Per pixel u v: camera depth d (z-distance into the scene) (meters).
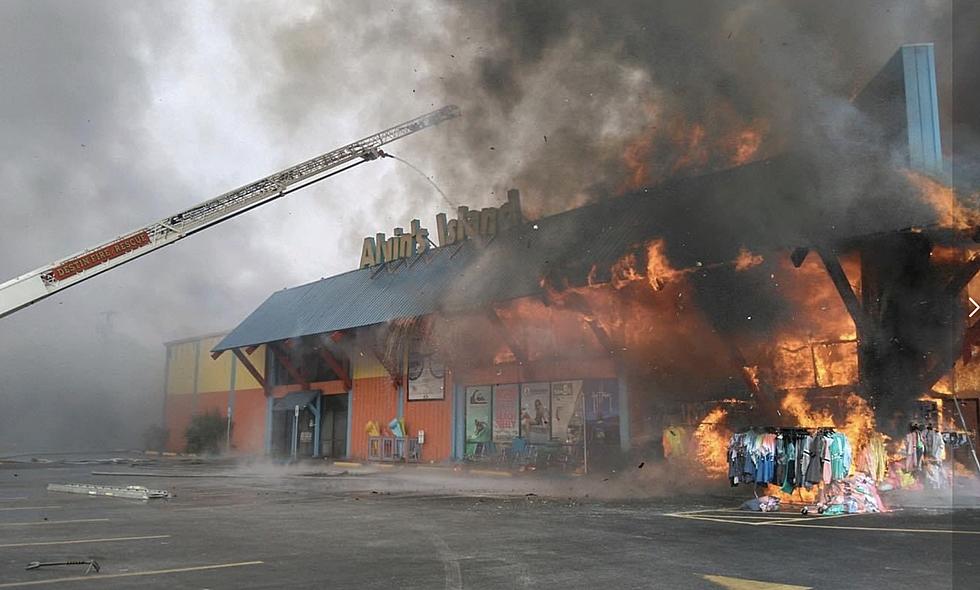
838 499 12.27
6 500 14.91
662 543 8.77
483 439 26.06
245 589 6.15
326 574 6.81
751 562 7.48
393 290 29.66
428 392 28.56
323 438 34.03
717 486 17.25
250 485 19.53
